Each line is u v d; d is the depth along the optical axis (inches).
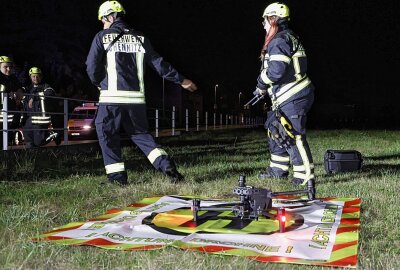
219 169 339.0
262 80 253.4
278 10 251.3
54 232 165.9
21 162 361.4
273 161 291.3
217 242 152.9
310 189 205.3
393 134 984.9
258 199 176.7
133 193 244.7
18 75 490.0
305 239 156.4
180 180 274.7
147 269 129.1
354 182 275.3
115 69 258.8
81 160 406.3
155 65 263.9
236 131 1227.2
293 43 249.0
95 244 150.3
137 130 270.8
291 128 251.3
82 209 209.6
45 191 249.1
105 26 264.8
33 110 450.6
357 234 161.5
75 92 1111.0
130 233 165.2
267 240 155.5
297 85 250.8
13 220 180.9
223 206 180.9
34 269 131.5
